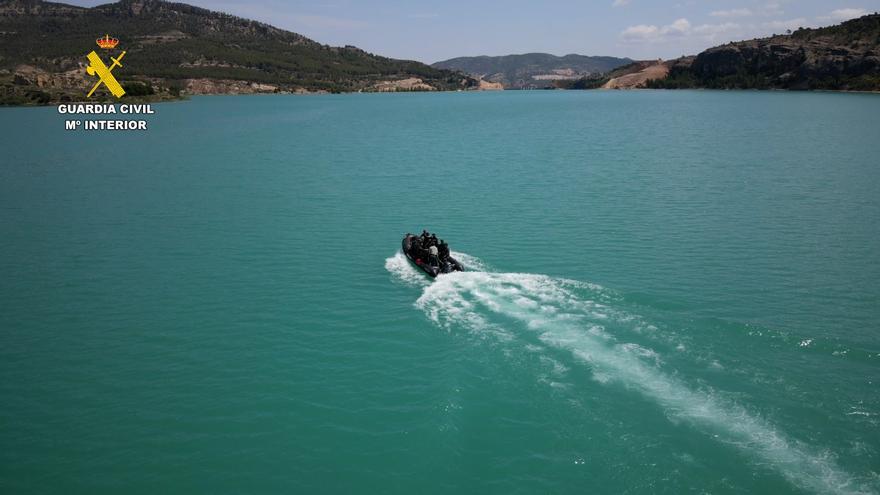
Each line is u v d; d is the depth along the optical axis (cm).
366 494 2395
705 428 2603
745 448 2470
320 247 5412
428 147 12256
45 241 5622
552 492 2345
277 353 3484
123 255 5238
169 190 7875
